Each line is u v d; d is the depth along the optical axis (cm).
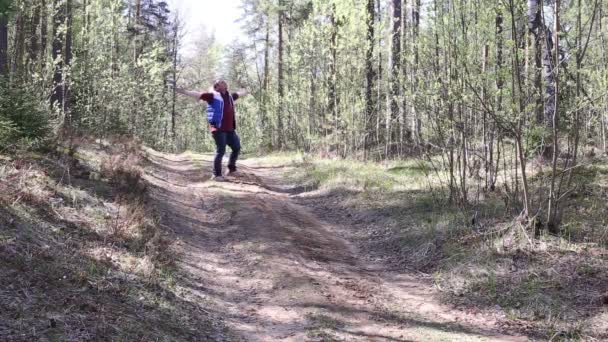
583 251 630
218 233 784
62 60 1403
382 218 918
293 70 2123
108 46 2005
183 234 738
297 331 483
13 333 336
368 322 521
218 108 1134
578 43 677
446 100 792
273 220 847
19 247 456
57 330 358
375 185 1123
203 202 950
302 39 1852
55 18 1596
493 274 620
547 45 686
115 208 701
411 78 958
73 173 786
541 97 712
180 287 538
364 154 1561
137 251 583
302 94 2000
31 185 630
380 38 1556
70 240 532
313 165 1474
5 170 645
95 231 590
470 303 580
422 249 740
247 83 3934
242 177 1214
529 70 729
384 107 1602
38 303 384
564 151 1030
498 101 737
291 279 609
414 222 834
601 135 1202
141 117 2547
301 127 1977
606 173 909
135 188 816
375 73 1636
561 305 539
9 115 767
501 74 720
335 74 1627
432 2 854
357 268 703
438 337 491
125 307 435
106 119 1752
